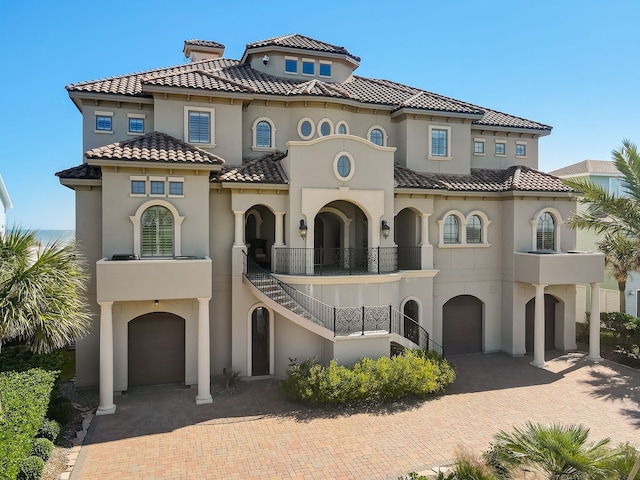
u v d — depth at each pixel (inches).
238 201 721.0
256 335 762.2
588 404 630.5
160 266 601.9
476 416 585.0
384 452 487.5
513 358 861.2
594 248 1199.6
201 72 812.0
